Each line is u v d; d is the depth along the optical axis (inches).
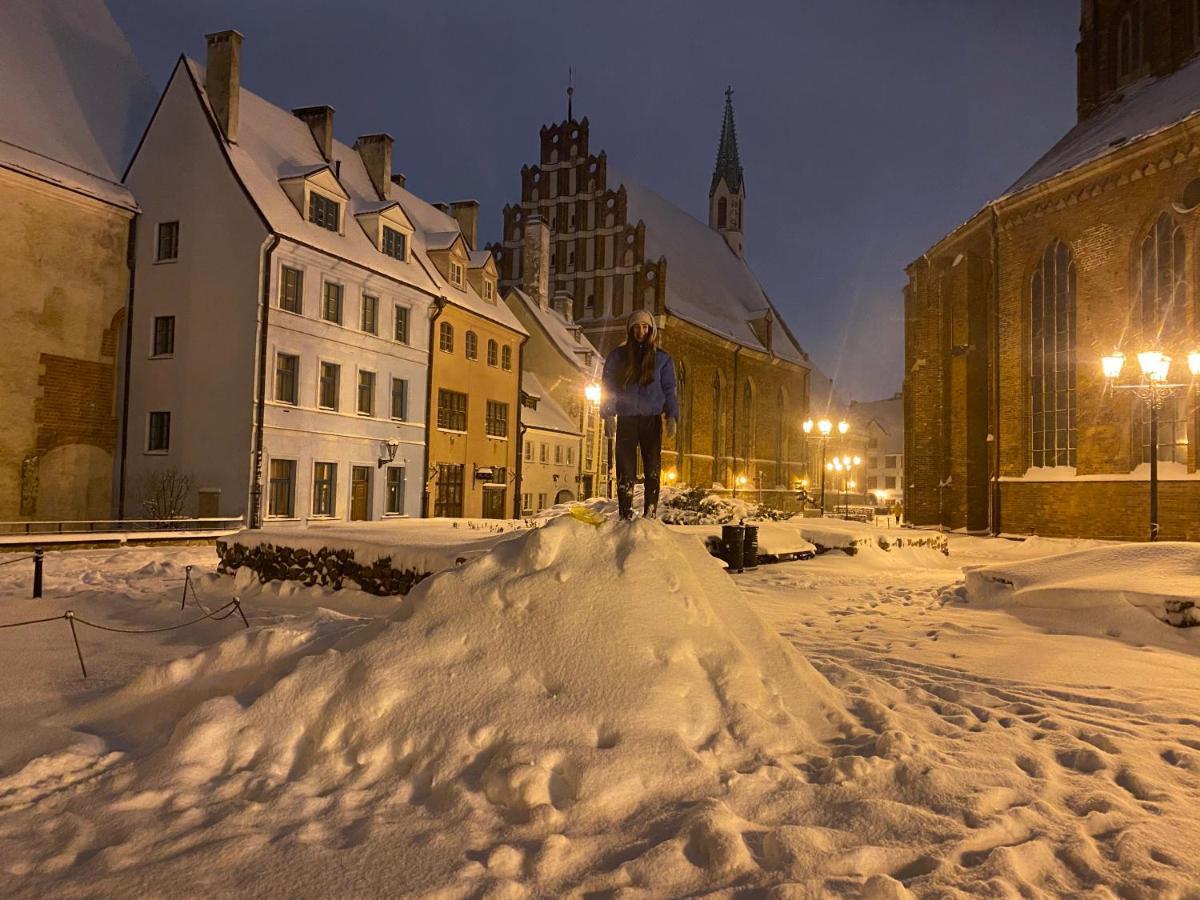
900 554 861.8
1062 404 1259.8
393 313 1299.2
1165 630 365.1
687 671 181.6
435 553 414.9
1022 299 1323.8
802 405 3238.2
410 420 1342.3
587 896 116.1
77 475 1047.0
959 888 117.6
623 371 248.4
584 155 2541.8
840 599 514.6
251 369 1036.5
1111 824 144.9
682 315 2487.7
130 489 1091.9
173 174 1104.8
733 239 3521.2
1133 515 1116.5
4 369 964.0
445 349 1446.9
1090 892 120.3
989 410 1443.2
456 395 1481.3
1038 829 141.6
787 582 591.8
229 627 364.8
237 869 121.6
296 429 1095.6
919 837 134.7
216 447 1048.2
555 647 181.2
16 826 141.1
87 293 1061.1
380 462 1259.8
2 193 963.3
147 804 146.9
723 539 640.4
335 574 470.3
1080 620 402.6
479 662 179.2
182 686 207.6
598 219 2504.9
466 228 1713.8
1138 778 168.6
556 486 1903.3
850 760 161.6
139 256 1112.8
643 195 2989.7
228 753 163.9
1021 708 232.4
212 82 1113.4
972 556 1059.9
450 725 163.5
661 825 136.9
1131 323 1133.1
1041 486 1273.4
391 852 127.0
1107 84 1545.3
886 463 4377.5
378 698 169.0
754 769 160.1
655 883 118.9
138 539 880.3
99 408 1075.9
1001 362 1354.6
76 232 1048.8
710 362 2628.0
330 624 225.5
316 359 1134.4
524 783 142.6
